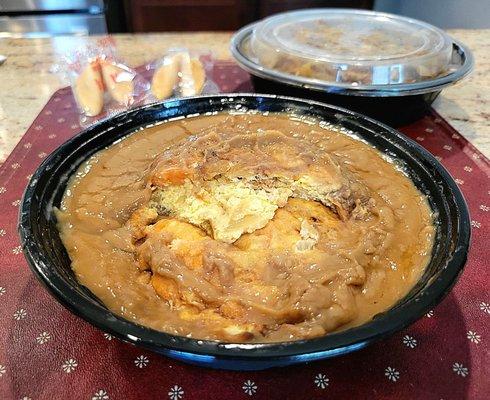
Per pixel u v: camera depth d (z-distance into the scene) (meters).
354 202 0.22
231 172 0.22
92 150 0.25
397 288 0.19
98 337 0.20
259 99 0.29
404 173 0.24
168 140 0.26
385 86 0.31
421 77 0.34
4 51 0.46
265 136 0.25
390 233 0.21
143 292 0.19
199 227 0.22
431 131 0.35
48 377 0.18
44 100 0.38
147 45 0.48
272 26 0.39
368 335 0.15
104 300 0.18
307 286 0.18
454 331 0.20
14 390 0.18
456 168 0.31
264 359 0.14
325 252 0.20
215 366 0.16
